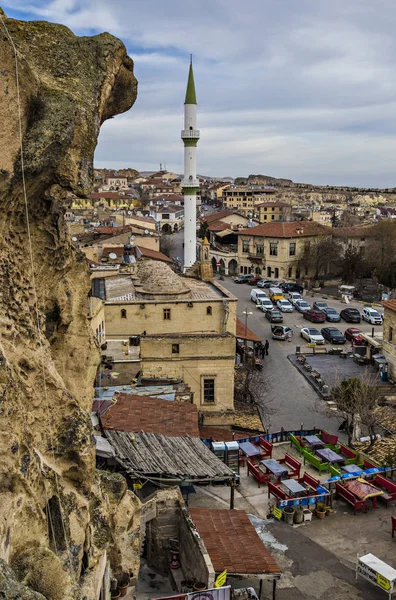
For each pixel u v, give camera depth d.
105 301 42.19
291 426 44.53
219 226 146.38
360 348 63.53
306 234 116.06
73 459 12.15
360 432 39.31
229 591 17.81
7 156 10.03
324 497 28.83
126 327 42.34
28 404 10.88
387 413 42.69
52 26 12.23
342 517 28.52
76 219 125.12
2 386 9.35
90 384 14.62
